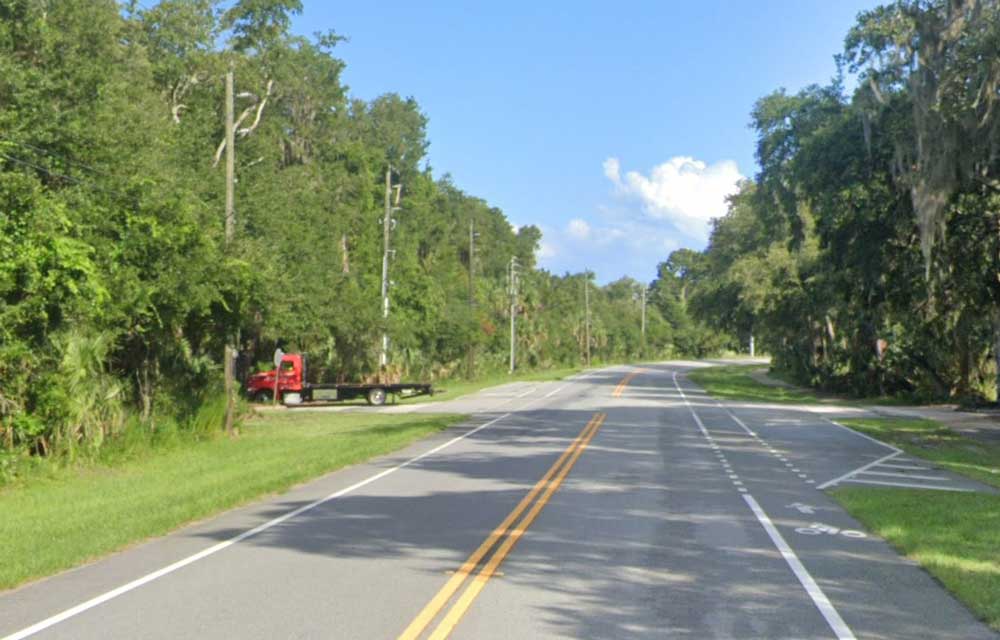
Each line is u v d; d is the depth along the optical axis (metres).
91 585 9.27
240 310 26.86
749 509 14.14
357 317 50.06
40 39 22.27
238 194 38.62
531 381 74.38
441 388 63.16
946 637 7.36
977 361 43.62
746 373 90.12
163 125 30.75
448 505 14.58
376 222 67.12
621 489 16.41
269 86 48.69
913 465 20.83
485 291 95.69
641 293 170.00
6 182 18.25
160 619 7.85
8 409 18.62
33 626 7.67
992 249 28.89
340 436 28.73
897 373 48.38
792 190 50.84
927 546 10.91
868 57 29.80
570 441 26.58
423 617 7.85
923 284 32.97
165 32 40.47
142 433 23.00
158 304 23.38
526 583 9.17
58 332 19.62
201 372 28.38
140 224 22.78
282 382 47.34
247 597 8.62
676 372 94.12
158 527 12.45
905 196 30.42
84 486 17.58
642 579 9.37
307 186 49.28
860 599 8.59
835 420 35.41
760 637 7.34
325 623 7.67
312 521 13.20
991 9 23.09
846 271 38.06
